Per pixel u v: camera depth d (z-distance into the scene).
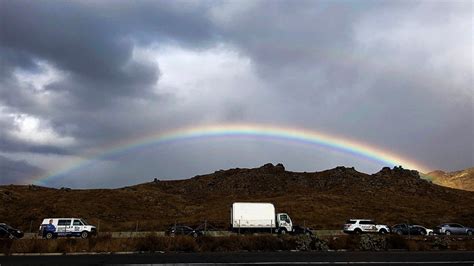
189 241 36.69
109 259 27.88
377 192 112.38
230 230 56.34
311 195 105.75
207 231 54.28
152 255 31.47
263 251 36.12
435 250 38.19
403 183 123.25
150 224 70.75
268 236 38.94
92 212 85.44
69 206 86.38
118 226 68.31
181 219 80.19
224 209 91.62
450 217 82.81
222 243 37.03
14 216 78.81
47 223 47.81
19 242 34.03
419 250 38.06
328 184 129.62
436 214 86.75
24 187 109.69
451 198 113.69
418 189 118.69
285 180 137.12
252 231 55.09
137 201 99.38
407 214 85.75
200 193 129.88
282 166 148.62
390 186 120.25
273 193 123.19
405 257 29.81
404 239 40.09
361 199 102.44
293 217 77.25
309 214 80.44
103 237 37.22
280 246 37.62
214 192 129.38
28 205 86.56
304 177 139.25
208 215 84.75
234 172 147.12
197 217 82.88
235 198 114.50
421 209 93.88
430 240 44.59
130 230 62.50
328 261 26.77
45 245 34.09
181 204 106.31
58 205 85.94
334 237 41.88
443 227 59.25
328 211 84.44
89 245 35.22
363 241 38.75
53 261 26.34
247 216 55.16
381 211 88.88
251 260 27.36
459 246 40.72
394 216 81.81
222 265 24.52
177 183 144.12
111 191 104.19
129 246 35.62
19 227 70.38
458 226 59.38
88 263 25.12
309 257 29.70
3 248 33.25
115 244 35.56
